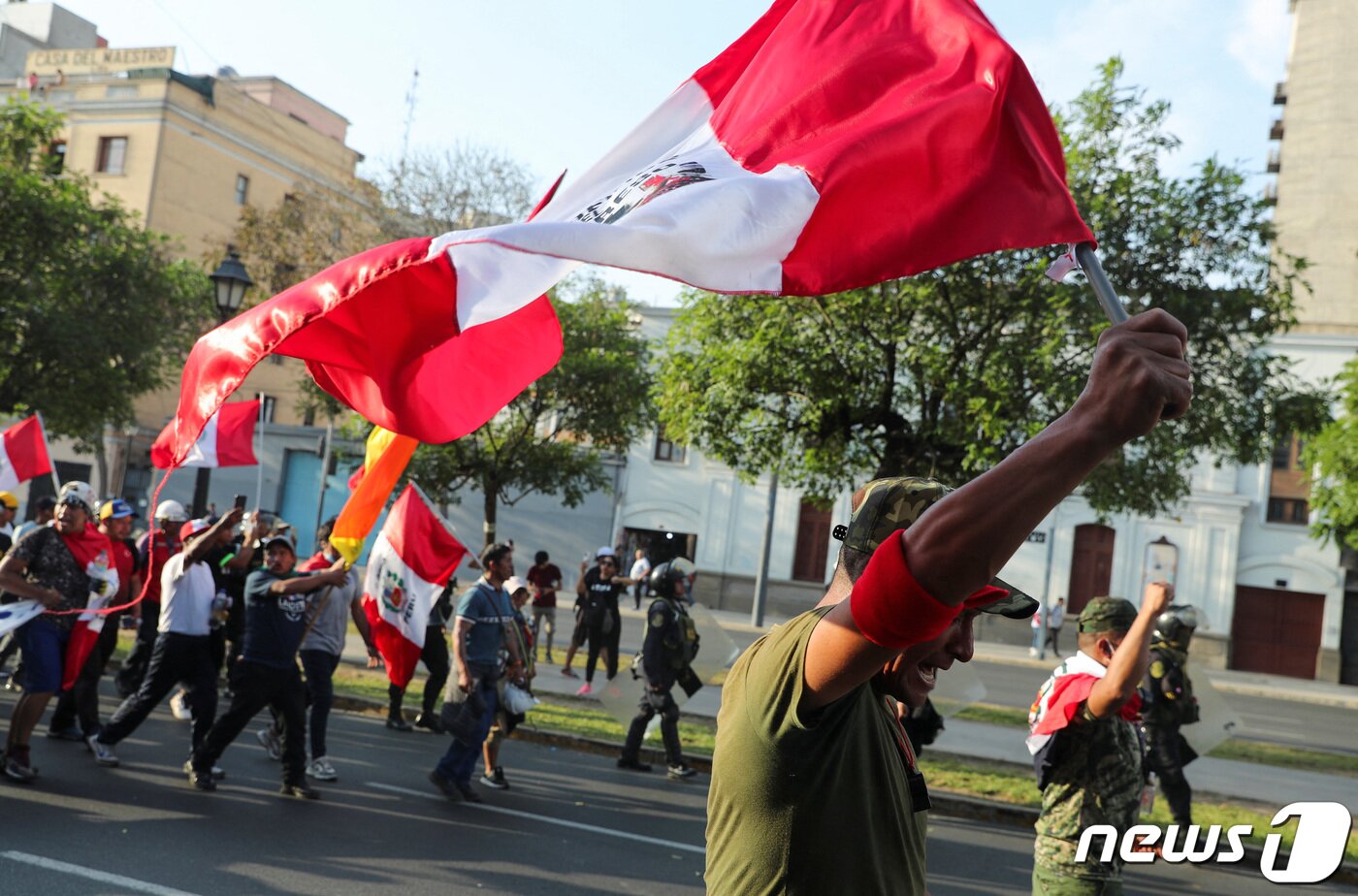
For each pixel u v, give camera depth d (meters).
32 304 23.91
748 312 13.91
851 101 2.60
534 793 8.88
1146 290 12.79
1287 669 32.34
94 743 8.56
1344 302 42.53
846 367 13.43
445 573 9.63
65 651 8.19
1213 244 12.95
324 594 8.48
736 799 1.72
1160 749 8.38
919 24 2.66
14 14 54.19
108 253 25.72
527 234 2.03
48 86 44.59
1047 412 12.77
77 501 8.21
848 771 1.70
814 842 1.67
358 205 29.83
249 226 32.59
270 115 47.81
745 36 3.08
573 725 12.05
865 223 2.38
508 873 6.53
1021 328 13.09
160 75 43.38
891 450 13.70
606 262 2.06
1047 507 1.28
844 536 1.92
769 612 36.00
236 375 2.47
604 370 21.44
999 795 9.90
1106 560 33.41
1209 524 32.75
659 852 7.29
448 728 8.34
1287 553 32.38
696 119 3.04
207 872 6.06
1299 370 31.00
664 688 10.09
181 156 44.09
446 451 21.08
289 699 8.02
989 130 2.48
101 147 43.91
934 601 1.37
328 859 6.49
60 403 24.55
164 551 11.16
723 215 2.22
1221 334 12.88
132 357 25.97
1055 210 2.42
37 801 7.29
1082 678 3.90
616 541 37.38
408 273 2.46
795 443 14.35
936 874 7.44
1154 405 1.23
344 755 9.75
